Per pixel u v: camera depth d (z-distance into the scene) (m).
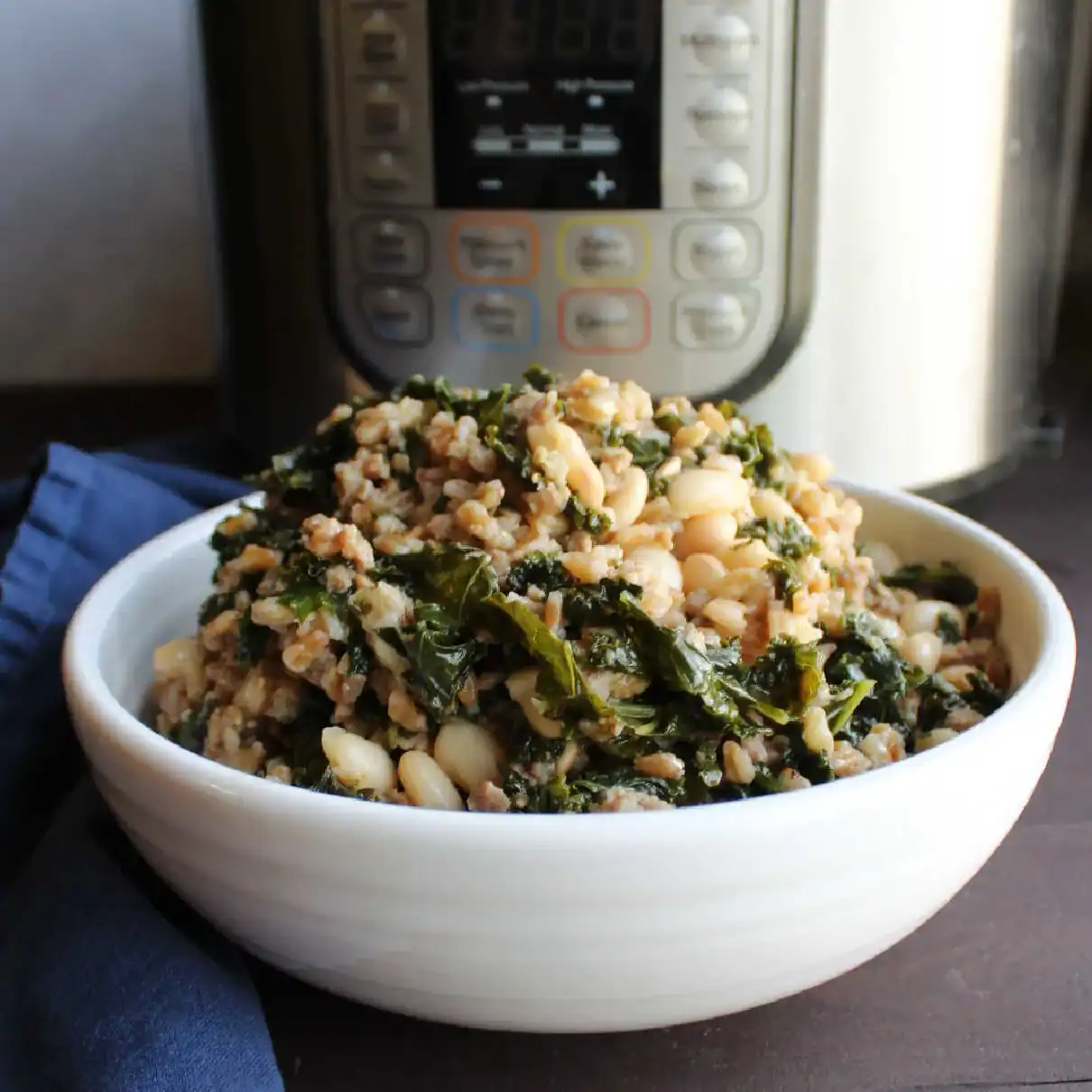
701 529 0.44
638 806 0.41
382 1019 0.42
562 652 0.41
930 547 0.49
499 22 0.53
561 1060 0.41
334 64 0.54
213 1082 0.39
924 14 0.53
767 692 0.43
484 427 0.45
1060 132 0.61
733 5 0.52
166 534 0.48
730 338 0.55
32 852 0.46
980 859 0.40
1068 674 0.42
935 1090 0.40
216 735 0.43
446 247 0.55
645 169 0.54
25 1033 0.40
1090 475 0.67
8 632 0.49
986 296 0.57
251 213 0.57
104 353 0.77
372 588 0.42
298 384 0.58
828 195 0.54
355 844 0.37
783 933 0.38
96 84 0.73
